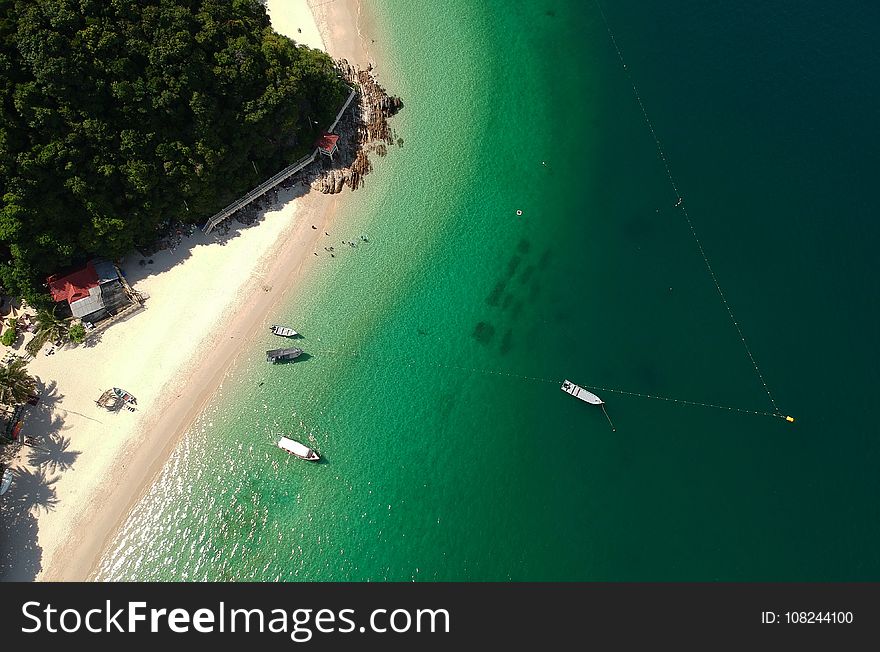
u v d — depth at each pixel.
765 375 61.38
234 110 62.91
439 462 59.69
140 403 60.44
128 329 62.59
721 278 66.19
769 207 69.38
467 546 56.94
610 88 78.44
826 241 67.19
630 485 58.44
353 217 69.88
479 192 71.88
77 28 56.22
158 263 65.25
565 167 73.50
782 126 74.12
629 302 65.88
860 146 72.31
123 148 58.72
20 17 54.62
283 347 63.62
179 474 58.69
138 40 57.81
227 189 66.19
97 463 58.22
